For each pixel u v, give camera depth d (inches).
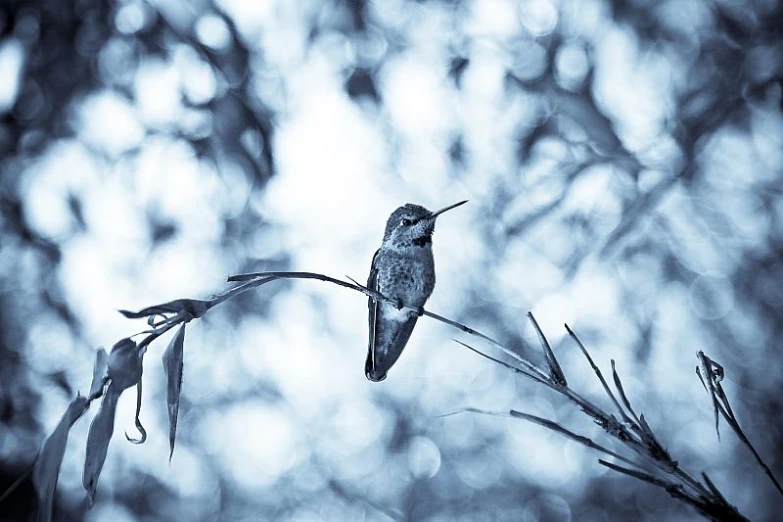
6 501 459.5
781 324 506.3
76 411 137.7
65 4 386.6
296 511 580.4
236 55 366.9
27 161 414.6
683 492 140.8
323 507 586.2
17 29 394.6
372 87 401.7
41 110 401.4
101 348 143.8
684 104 384.5
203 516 555.2
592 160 388.8
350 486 587.5
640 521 605.3
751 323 514.0
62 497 515.8
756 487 584.4
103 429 138.9
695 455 584.7
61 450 133.9
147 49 370.0
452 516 598.9
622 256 454.6
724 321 508.1
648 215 425.1
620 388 148.7
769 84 379.9
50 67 393.4
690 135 382.9
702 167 415.5
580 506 610.5
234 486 557.6
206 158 380.2
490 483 602.9
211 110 367.2
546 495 608.1
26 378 458.9
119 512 533.6
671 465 142.6
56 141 406.9
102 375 141.8
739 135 404.5
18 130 404.5
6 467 468.4
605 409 541.6
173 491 542.3
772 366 533.6
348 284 181.3
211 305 155.6
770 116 402.3
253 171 377.4
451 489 599.5
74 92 395.2
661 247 461.4
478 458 595.5
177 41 366.6
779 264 482.3
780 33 381.1
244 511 564.4
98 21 379.2
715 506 139.3
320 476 581.3
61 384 455.5
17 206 426.9
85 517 522.0
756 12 390.9
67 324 451.2
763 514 583.8
